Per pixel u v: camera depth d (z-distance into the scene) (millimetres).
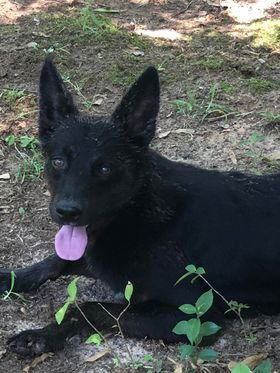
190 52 2027
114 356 1093
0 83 1866
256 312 1192
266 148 1641
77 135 1109
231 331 1153
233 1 2330
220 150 1636
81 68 1931
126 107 1139
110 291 1224
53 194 1120
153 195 1141
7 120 1718
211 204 1164
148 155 1150
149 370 1053
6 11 2244
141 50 2029
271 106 1784
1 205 1454
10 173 1553
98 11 2242
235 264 1151
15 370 1071
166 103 1793
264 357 1085
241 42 2078
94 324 1123
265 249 1153
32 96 1807
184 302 1107
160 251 1122
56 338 1098
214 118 1737
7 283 1234
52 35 2078
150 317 1112
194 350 1048
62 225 1106
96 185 1084
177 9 2297
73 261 1251
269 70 1943
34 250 1344
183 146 1650
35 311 1196
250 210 1169
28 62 1942
